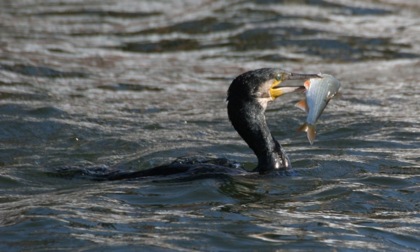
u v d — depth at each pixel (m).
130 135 14.46
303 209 10.11
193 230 9.18
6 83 18.05
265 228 9.32
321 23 24.56
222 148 13.64
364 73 20.33
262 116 11.91
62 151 13.47
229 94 12.04
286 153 12.86
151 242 8.77
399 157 12.77
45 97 17.11
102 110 16.30
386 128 14.71
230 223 9.45
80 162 12.86
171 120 15.68
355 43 22.88
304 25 24.08
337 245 8.88
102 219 9.54
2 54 20.75
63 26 24.77
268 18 24.69
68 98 17.23
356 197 10.61
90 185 11.25
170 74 20.33
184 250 8.57
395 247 8.98
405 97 17.45
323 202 10.40
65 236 8.95
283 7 25.80
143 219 9.55
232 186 10.94
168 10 26.75
